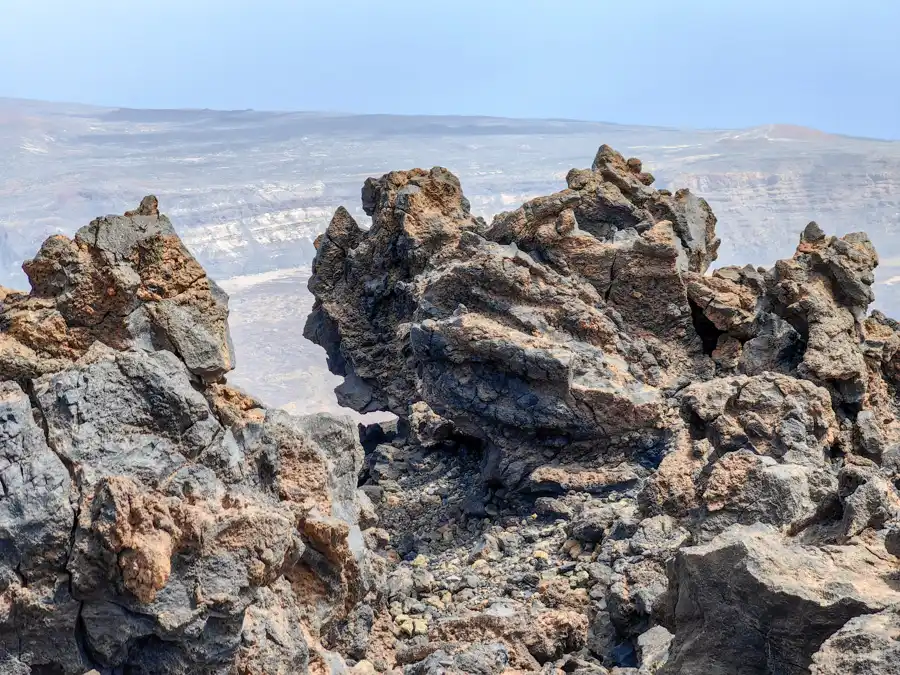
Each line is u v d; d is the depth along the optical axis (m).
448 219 31.19
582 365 24.53
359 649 13.65
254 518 10.79
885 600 10.66
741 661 11.78
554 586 18.28
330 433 14.48
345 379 33.00
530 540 22.48
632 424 24.11
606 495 23.73
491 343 24.14
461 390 24.75
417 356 25.22
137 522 10.31
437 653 14.26
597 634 16.59
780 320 25.53
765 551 11.73
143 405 11.55
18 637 10.34
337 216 33.66
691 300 28.14
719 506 15.80
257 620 11.38
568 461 24.52
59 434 11.10
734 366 27.33
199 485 11.27
